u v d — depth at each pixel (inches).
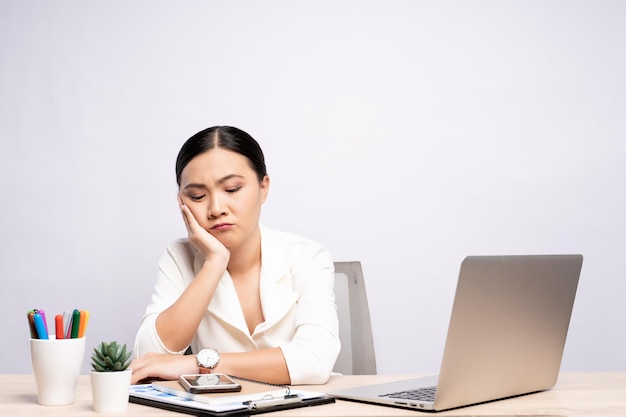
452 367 39.8
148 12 111.2
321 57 111.6
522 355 45.3
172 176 109.8
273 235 70.7
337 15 112.0
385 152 110.8
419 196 110.4
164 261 69.4
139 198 109.4
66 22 111.0
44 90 110.4
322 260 69.4
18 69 110.4
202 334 67.1
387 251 110.0
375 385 48.9
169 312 59.8
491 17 111.8
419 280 109.7
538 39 111.5
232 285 67.1
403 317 109.4
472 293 40.0
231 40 111.4
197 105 110.5
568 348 109.4
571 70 111.2
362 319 77.7
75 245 108.9
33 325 44.0
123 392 40.7
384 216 110.2
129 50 110.9
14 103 110.2
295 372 52.6
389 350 109.0
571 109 111.0
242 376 51.7
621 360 109.3
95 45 110.8
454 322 39.3
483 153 110.8
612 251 110.0
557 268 46.8
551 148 110.7
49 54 110.7
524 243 110.0
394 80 111.5
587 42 111.3
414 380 51.8
